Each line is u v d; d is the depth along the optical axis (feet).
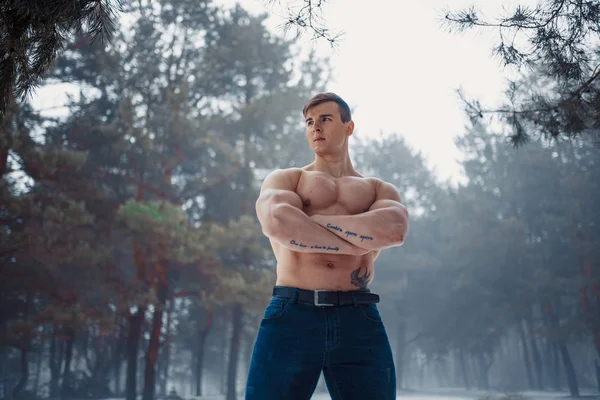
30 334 79.41
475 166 168.35
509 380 192.75
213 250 89.51
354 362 6.99
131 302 87.15
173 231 76.59
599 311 121.90
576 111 16.67
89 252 71.20
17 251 72.33
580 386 175.83
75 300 84.94
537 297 134.21
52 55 10.98
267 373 6.90
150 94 106.73
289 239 6.83
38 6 10.04
